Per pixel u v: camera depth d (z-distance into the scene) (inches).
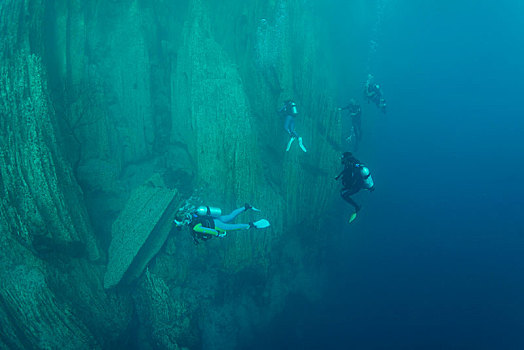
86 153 373.7
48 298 278.5
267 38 422.0
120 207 383.9
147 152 414.3
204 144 384.2
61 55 352.2
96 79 378.6
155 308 355.9
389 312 482.6
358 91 601.0
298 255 470.0
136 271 358.0
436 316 475.8
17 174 287.6
